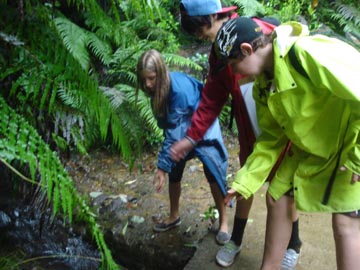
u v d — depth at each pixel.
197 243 2.52
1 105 1.11
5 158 1.07
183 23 1.88
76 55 2.92
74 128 1.55
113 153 3.71
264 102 1.63
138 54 3.53
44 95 1.17
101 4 2.58
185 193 3.16
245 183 1.71
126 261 2.72
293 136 1.52
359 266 1.53
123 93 3.28
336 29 5.32
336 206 1.51
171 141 2.19
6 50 1.19
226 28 1.49
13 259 2.59
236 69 1.53
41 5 1.30
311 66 1.31
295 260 2.13
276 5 5.16
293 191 1.67
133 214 2.94
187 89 2.20
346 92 1.25
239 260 2.25
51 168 1.12
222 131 4.05
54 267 2.65
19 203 2.43
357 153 1.36
